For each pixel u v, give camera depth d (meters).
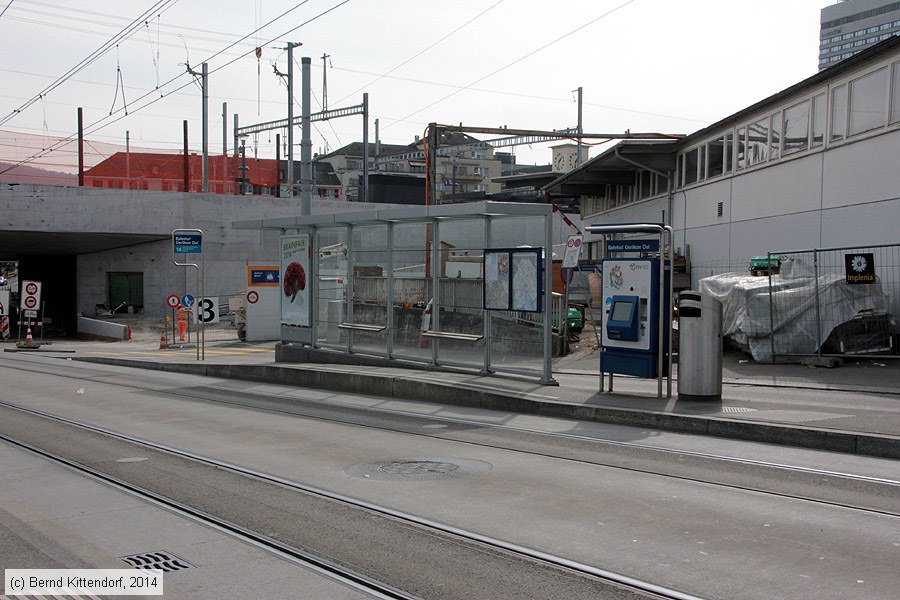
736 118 24.03
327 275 19.91
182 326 35.81
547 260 14.20
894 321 17.00
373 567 5.73
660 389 12.55
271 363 20.83
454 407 13.88
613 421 11.66
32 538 6.52
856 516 6.74
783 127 21.59
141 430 12.10
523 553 5.95
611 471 8.59
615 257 12.87
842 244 18.89
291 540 6.41
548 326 14.28
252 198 50.41
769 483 7.93
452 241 16.19
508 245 15.09
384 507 7.32
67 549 6.23
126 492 8.11
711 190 26.02
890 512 6.85
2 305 47.12
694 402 12.13
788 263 18.39
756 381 14.95
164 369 24.08
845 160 18.75
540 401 12.66
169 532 6.68
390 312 17.83
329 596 5.19
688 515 6.84
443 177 108.62
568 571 5.55
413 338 17.27
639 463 8.97
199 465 9.42
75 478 8.80
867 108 17.97
